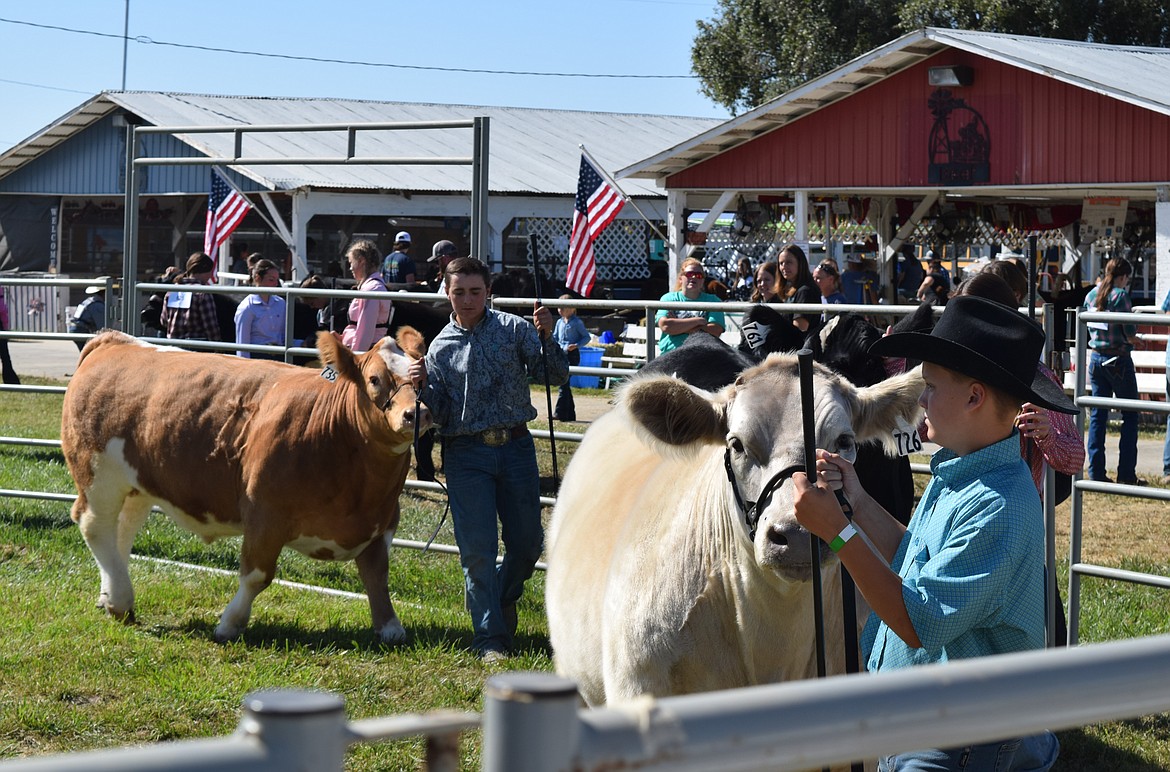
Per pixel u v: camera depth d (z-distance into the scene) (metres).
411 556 8.51
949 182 20.58
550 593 4.35
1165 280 18.42
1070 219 24.52
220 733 5.21
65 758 0.95
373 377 6.17
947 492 2.87
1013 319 2.91
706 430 3.37
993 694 1.33
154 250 30.33
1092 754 5.34
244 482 6.55
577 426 14.19
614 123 35.56
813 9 39.75
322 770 1.02
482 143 8.00
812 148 21.78
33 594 7.19
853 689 1.27
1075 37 36.53
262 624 6.84
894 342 2.85
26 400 16.14
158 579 7.75
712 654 3.39
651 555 3.54
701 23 43.28
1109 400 6.07
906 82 20.89
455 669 6.11
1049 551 5.53
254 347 8.65
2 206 31.09
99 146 29.25
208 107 28.73
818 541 2.83
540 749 1.08
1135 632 6.85
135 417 6.80
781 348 5.14
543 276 19.08
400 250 14.84
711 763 1.18
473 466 6.39
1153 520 10.19
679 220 23.19
